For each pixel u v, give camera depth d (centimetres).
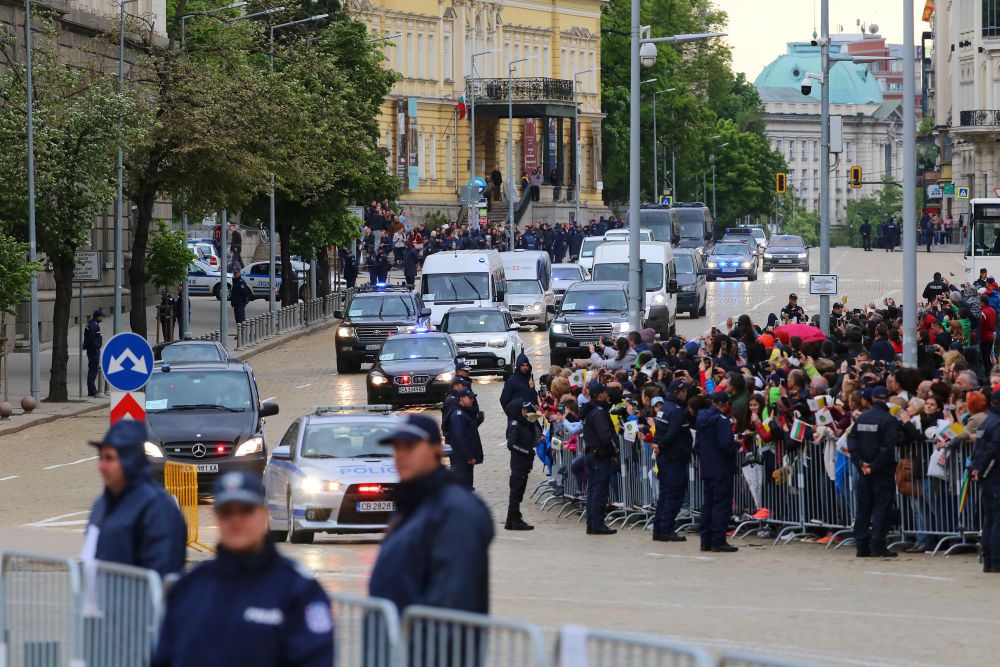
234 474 1653
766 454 5225
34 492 6550
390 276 19512
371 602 1688
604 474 5519
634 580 4366
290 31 15875
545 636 2445
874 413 4697
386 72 16475
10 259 8719
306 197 14962
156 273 12181
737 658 1512
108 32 11262
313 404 9488
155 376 6600
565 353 11431
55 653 2070
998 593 4038
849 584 4253
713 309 15975
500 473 7281
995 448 4312
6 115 9725
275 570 1653
